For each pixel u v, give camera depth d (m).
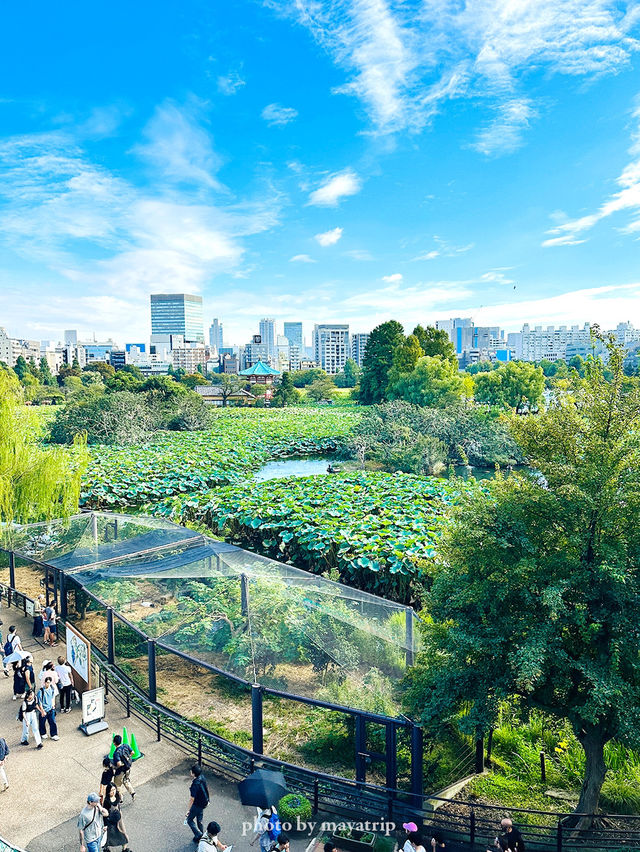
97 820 8.80
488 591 9.54
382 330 95.62
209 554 17.41
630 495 8.96
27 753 12.09
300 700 11.35
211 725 13.17
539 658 8.30
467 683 9.77
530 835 9.30
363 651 12.75
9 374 22.31
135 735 12.75
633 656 8.83
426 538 21.77
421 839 9.81
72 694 14.43
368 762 11.73
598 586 9.14
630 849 9.32
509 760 12.38
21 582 22.72
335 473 41.59
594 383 9.98
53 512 21.81
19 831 9.80
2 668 16.02
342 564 21.17
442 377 72.56
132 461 41.62
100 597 16.58
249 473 43.22
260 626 13.69
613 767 11.89
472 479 17.34
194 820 9.40
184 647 13.85
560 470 9.49
